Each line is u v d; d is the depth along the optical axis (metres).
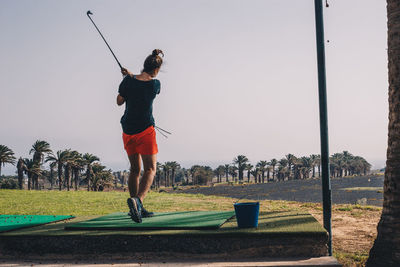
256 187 94.19
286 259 3.22
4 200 16.84
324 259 3.16
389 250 4.59
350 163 184.00
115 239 3.52
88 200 16.89
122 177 193.62
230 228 3.60
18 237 3.66
